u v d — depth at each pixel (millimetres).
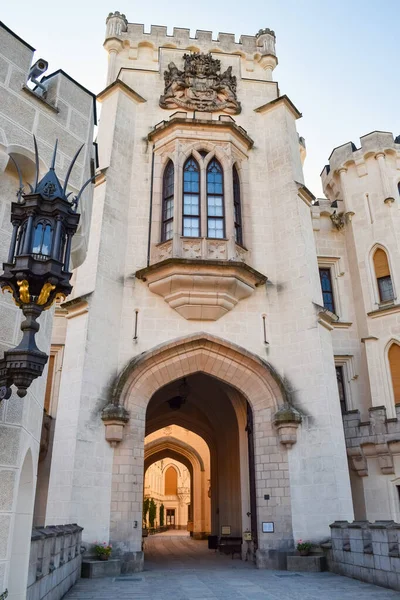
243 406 18422
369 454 17016
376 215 21375
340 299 21281
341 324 20641
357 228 21656
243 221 17266
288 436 14117
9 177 7148
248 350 15336
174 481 58875
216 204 16828
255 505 14922
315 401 14523
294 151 18859
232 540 19719
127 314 15375
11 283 5039
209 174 17266
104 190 16297
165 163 17594
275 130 18969
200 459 30469
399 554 9266
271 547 13492
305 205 17828
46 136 7625
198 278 15148
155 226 16609
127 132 18094
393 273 20141
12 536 5844
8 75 7215
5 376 5023
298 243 16672
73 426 13203
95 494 12891
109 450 13492
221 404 21328
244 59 21109
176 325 15438
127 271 16031
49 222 5238
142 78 19453
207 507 29781
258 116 19578
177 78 19375
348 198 22328
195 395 21625
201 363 15383
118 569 12172
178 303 15359
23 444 6016
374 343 19578
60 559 8617
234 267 15281
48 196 5289
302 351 15289
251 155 18641
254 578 11539
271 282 16594
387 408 18609
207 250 15773
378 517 16516
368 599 8523
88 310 14344
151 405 20844
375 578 10141
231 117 18766
